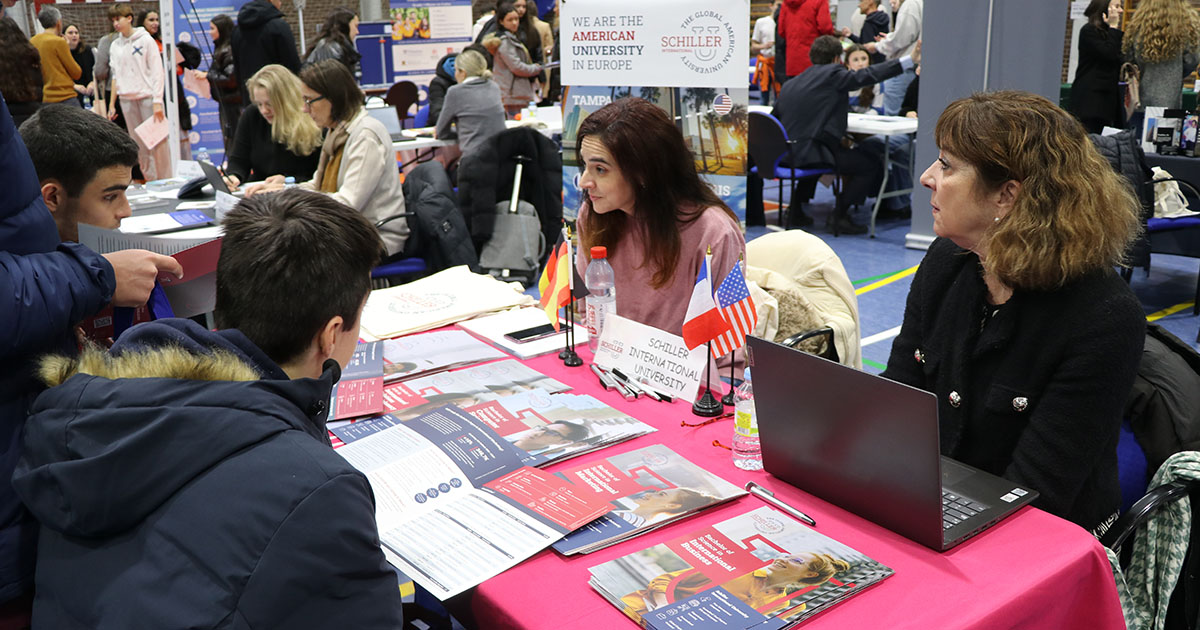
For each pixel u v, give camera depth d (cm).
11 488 129
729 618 124
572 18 389
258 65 698
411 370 221
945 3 560
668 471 169
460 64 580
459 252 444
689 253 227
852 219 729
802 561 138
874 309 500
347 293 120
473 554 144
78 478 102
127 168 190
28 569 130
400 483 167
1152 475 205
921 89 584
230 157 521
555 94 923
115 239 171
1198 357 205
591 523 151
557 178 560
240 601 98
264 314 115
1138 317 162
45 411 111
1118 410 163
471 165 535
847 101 645
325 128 499
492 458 174
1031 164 159
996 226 165
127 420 104
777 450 163
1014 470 168
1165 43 612
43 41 790
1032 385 170
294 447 105
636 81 378
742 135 357
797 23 920
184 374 109
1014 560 140
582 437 184
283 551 99
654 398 206
